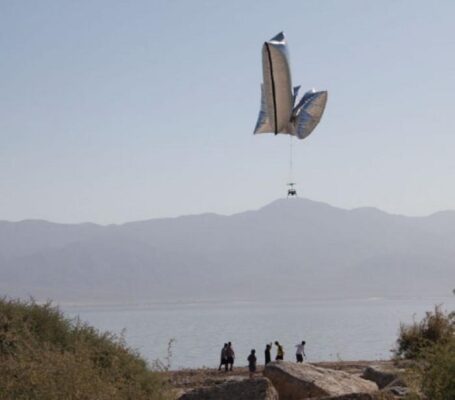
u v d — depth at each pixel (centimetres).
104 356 3089
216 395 3189
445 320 4803
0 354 2895
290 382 3641
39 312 3244
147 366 3262
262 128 3950
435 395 2653
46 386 2497
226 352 6550
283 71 3797
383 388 3691
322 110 3853
